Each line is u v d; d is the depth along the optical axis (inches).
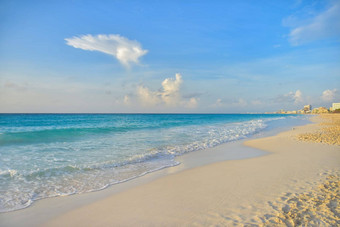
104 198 210.5
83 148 463.8
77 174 287.3
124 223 160.4
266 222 148.8
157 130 890.7
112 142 550.6
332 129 870.4
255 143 561.0
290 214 158.4
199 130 906.7
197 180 259.9
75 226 158.9
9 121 1571.1
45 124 1245.1
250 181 247.0
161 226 153.8
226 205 183.8
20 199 207.5
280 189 215.2
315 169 286.0
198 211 174.9
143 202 198.2
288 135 716.0
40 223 164.1
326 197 186.9
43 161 349.4
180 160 376.2
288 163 328.2
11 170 291.6
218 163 349.7
